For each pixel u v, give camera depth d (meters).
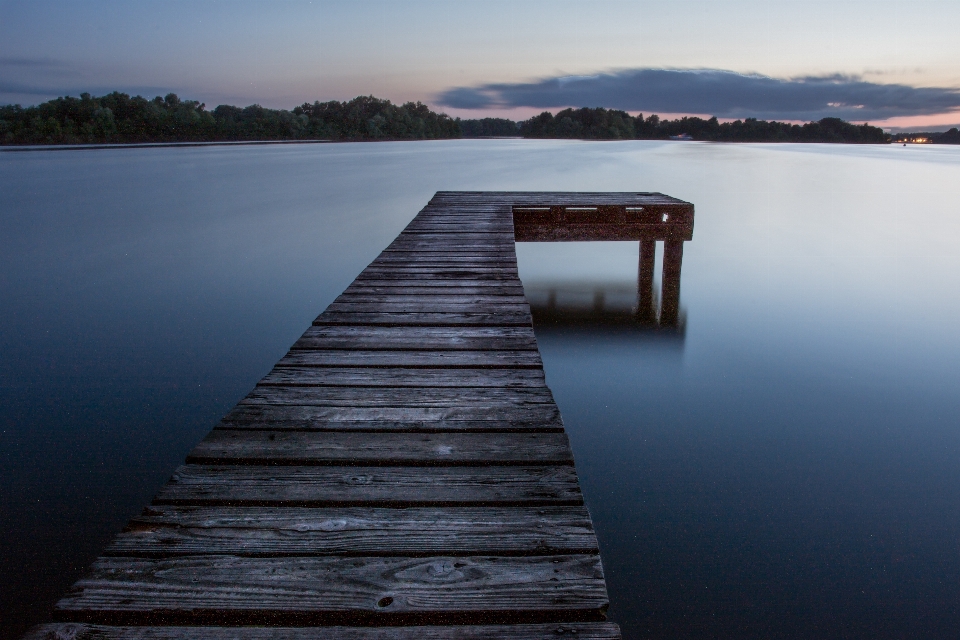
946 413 4.34
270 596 1.13
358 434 1.76
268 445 1.69
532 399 2.00
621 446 3.89
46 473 3.64
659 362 5.46
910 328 6.38
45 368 5.51
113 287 8.84
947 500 3.24
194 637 1.05
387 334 2.68
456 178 27.91
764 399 4.62
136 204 19.12
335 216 16.50
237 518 1.36
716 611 2.46
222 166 38.91
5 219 15.76
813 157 48.22
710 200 18.55
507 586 1.16
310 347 2.50
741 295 7.87
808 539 2.93
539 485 1.50
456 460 1.61
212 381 5.23
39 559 2.82
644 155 50.62
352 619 1.09
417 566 1.21
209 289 8.74
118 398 4.84
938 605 2.49
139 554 1.24
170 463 3.80
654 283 8.67
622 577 2.67
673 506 3.21
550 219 7.19
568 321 6.77
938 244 11.42
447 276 3.87
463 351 2.46
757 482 3.44
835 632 2.35
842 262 9.89
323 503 1.42
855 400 4.59
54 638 1.04
